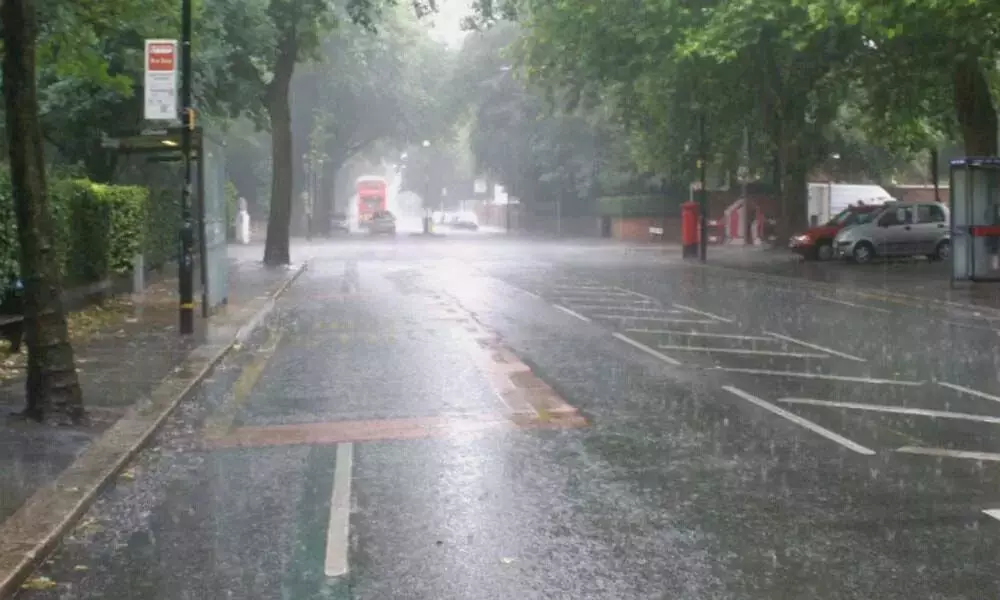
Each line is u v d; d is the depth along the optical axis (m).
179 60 19.30
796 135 35.31
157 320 17.52
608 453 8.66
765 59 32.06
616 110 39.81
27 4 9.12
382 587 5.69
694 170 40.97
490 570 5.93
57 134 25.38
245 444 9.12
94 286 19.03
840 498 7.32
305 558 6.18
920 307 20.89
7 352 13.24
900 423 9.80
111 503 7.36
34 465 7.98
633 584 5.70
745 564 6.00
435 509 7.12
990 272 23.50
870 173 47.53
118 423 9.53
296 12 30.02
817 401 10.90
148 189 24.52
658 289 25.14
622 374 12.59
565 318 18.64
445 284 26.41
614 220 61.91
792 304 21.55
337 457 8.62
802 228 37.66
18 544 6.17
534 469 8.16
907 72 29.88
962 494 7.41
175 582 5.82
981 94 26.56
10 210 13.12
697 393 11.34
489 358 13.88
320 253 42.50
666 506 7.14
